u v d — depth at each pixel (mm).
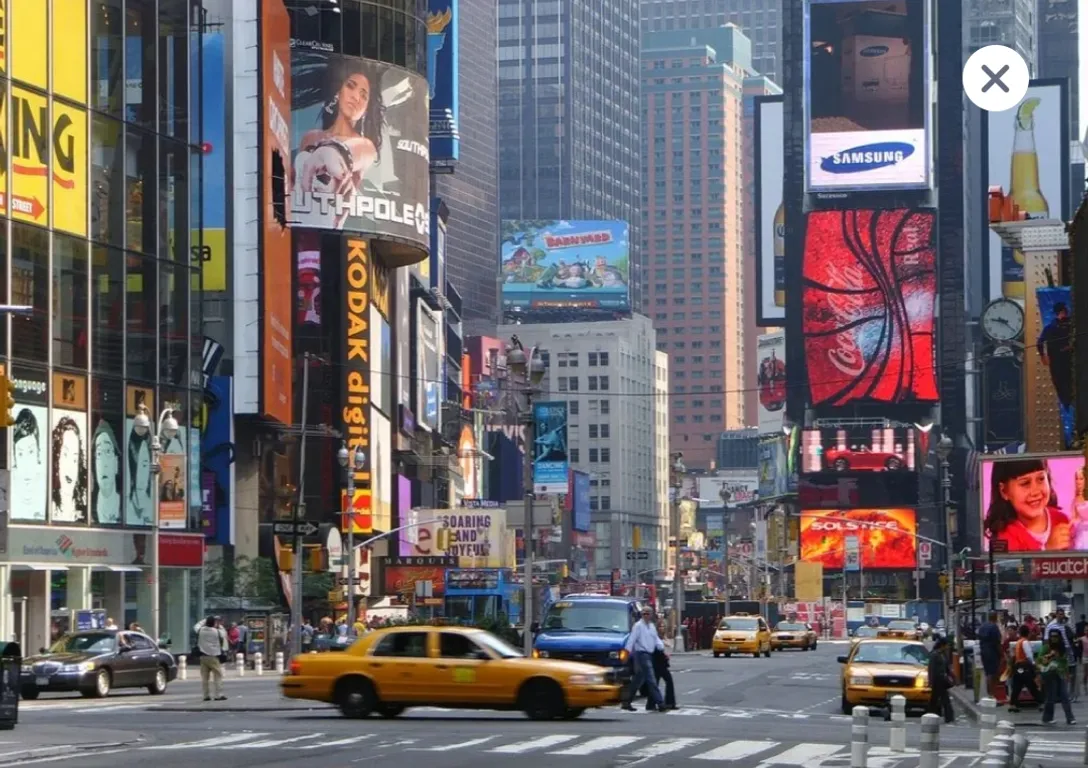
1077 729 37750
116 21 71062
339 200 116875
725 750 29156
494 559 113750
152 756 26609
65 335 67125
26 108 65312
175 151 75000
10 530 63000
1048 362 83812
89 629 50406
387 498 125062
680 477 104375
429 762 25688
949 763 27344
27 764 25094
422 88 124438
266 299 96000
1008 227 96500
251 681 62562
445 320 180500
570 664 35625
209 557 92500
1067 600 135875
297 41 117500
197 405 77125
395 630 36062
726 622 94250
